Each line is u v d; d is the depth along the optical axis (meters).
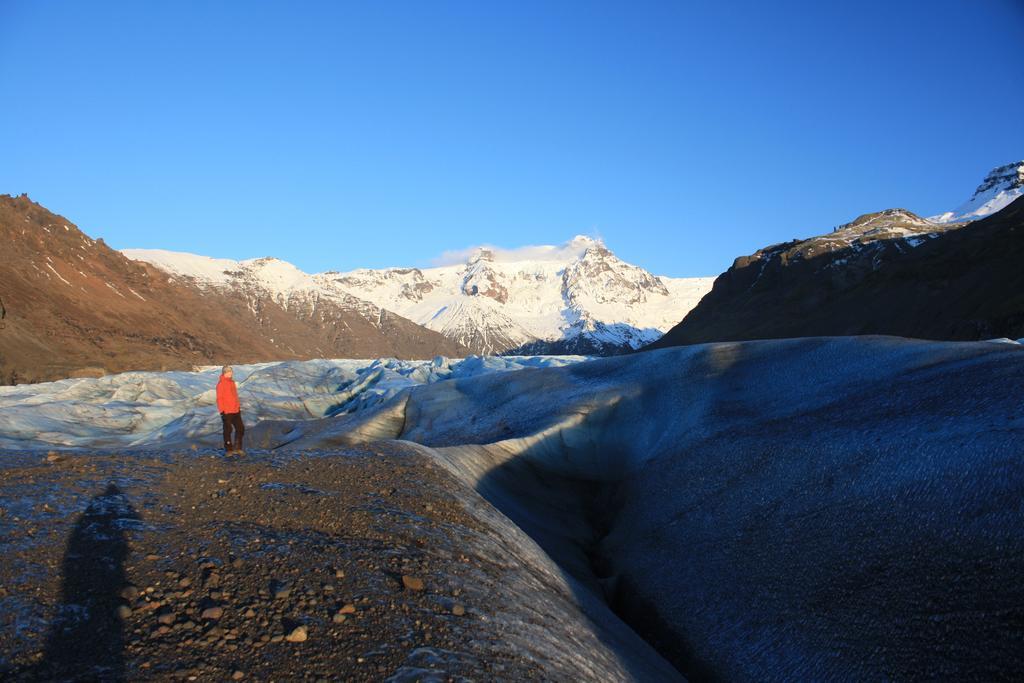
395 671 6.45
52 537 8.07
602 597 14.01
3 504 8.85
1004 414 12.17
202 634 6.61
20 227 170.75
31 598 6.77
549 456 21.30
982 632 8.85
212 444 34.66
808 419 16.52
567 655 8.41
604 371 26.81
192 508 9.79
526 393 27.19
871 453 13.34
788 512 13.36
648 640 12.73
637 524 16.66
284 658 6.40
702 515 15.15
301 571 8.16
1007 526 9.69
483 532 11.49
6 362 101.06
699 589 13.15
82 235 195.25
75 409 46.97
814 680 10.00
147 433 42.66
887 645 9.66
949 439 12.27
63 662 5.89
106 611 6.79
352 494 11.35
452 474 14.38
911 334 87.25
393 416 30.62
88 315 148.38
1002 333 69.94
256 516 9.79
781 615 11.37
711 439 18.06
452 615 8.02
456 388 30.69
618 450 21.48
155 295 192.62
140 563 7.84
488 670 6.97
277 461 12.82
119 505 9.38
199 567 7.91
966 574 9.60
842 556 11.48
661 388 22.98
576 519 18.81
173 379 65.12
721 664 11.29
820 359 20.14
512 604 9.16
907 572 10.32
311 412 53.41
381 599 7.88
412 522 10.62
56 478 10.23
